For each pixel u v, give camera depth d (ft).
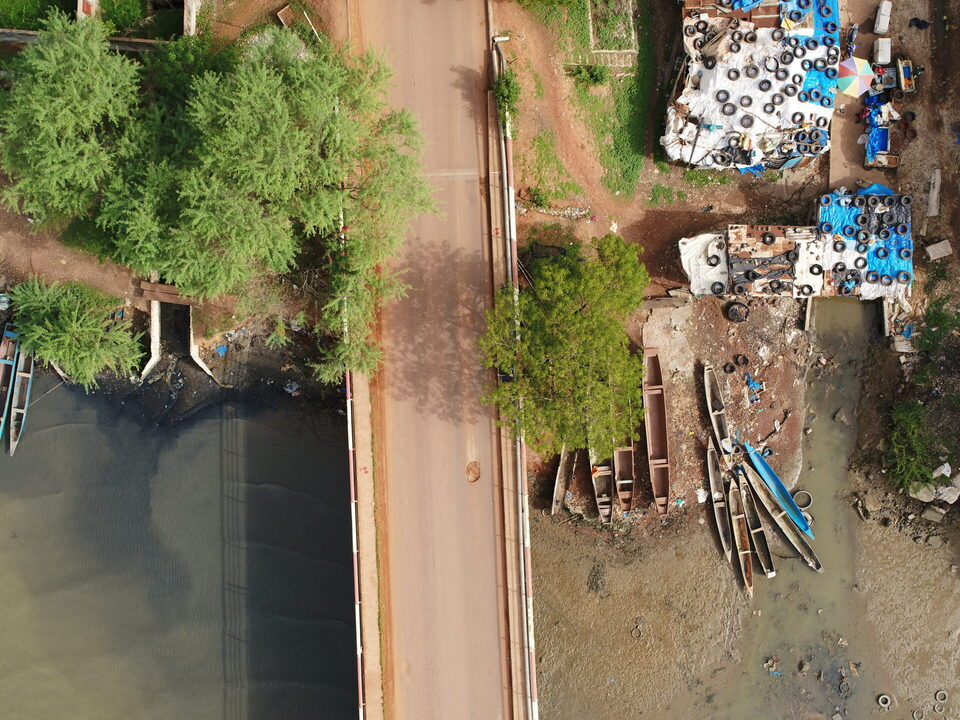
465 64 124.57
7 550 132.36
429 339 123.44
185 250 106.11
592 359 107.34
